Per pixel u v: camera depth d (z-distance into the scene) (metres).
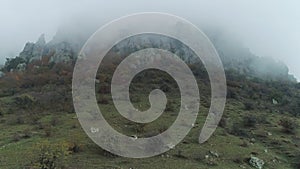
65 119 51.25
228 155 40.69
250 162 39.12
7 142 40.78
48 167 30.80
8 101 67.88
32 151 35.94
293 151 46.22
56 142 38.53
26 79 90.50
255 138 50.91
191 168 34.44
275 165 40.47
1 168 31.12
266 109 71.94
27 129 46.78
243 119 58.88
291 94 96.94
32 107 61.00
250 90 88.75
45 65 112.25
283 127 56.59
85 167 31.89
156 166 34.00
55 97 65.69
